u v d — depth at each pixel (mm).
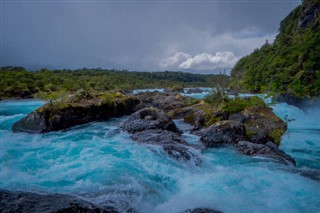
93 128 13477
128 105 19562
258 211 5156
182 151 8258
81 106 14547
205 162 8070
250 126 11211
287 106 27312
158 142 9305
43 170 7082
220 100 15930
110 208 4625
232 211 5137
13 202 4090
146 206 5105
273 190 6145
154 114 11852
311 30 60875
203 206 5289
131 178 6363
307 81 36125
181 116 16406
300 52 48031
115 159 7887
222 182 6598
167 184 6359
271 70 55844
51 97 14992
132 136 10477
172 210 5047
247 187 6301
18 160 8094
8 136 11664
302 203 5543
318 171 7359
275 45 83562
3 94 49125
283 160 8430
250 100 14617
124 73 134750
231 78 21750
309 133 14758
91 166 7242
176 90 64438
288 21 95625
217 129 10172
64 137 11359
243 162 8117
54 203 4250
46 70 100312
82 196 5094
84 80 81688
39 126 12438
